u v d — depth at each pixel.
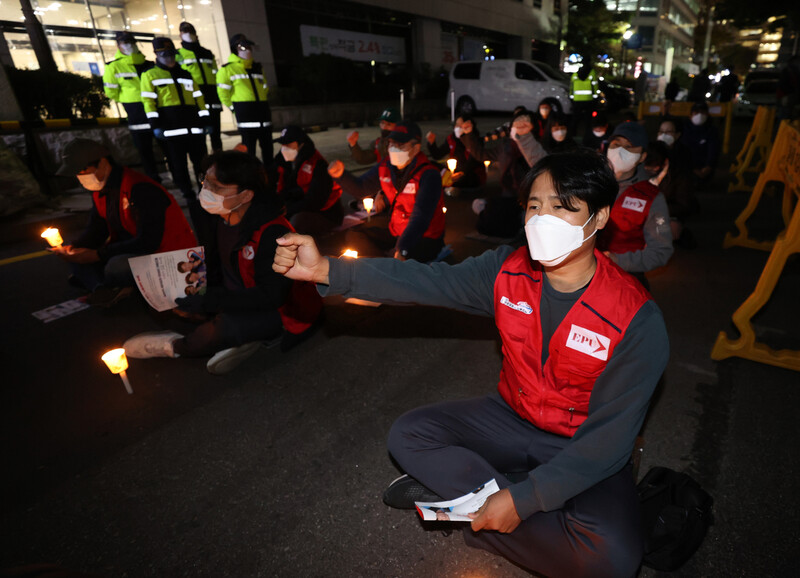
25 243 5.31
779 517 1.78
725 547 1.67
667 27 57.59
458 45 24.66
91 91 8.66
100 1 12.98
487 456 1.60
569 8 33.91
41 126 6.85
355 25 18.98
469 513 1.31
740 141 12.83
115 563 1.68
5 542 1.77
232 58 7.57
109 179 3.11
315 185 4.62
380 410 2.47
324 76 16.52
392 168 3.61
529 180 1.19
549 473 1.21
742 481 1.96
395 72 21.02
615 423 1.20
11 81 7.48
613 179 1.13
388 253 3.78
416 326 3.35
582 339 1.24
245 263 2.55
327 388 2.66
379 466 2.09
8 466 2.14
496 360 2.92
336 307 3.65
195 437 2.29
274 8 15.82
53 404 2.57
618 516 1.26
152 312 3.58
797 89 11.80
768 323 3.27
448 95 19.91
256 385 2.70
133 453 2.20
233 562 1.67
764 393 2.52
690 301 3.63
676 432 2.25
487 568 1.62
